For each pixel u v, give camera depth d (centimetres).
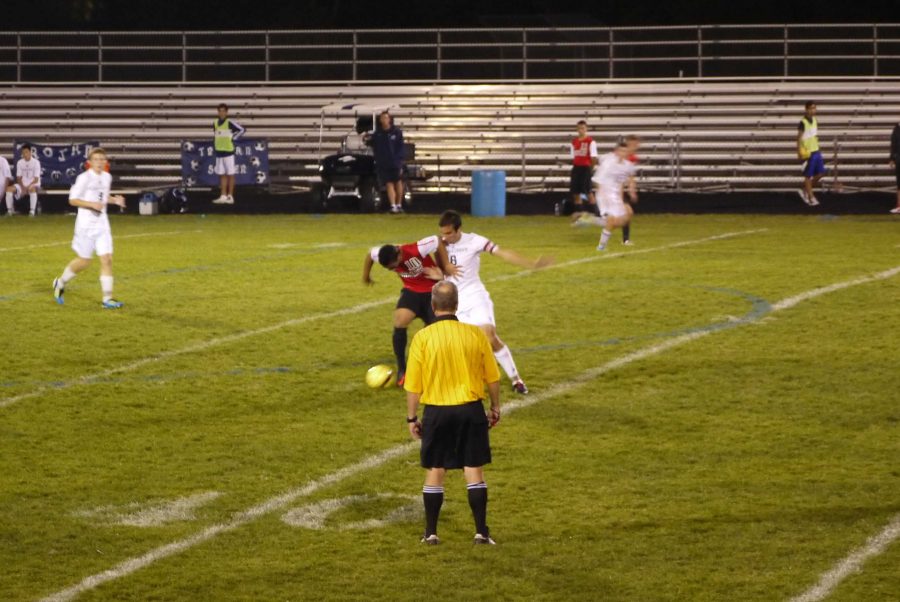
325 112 9431
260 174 9012
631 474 2398
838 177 9769
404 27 13225
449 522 2159
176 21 13325
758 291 4484
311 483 2367
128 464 2491
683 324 3853
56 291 4325
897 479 2345
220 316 4084
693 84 10544
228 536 2092
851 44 10450
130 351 3538
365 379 3192
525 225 7250
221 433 2711
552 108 10412
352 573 1931
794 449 2547
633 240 6259
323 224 7381
